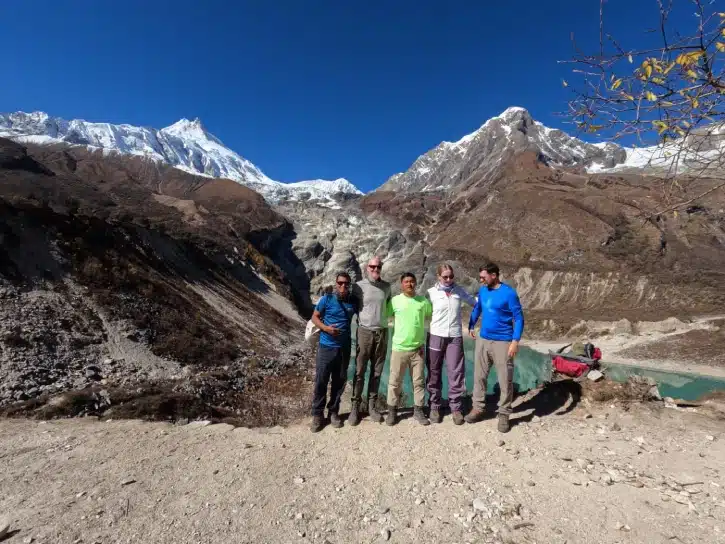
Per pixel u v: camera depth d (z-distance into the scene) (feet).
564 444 15.33
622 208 279.69
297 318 127.54
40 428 21.56
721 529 10.11
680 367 114.21
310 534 10.78
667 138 8.27
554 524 10.71
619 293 202.18
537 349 138.00
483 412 17.93
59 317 47.57
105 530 11.14
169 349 54.49
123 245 74.79
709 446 14.79
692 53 7.50
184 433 18.89
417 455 14.96
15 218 55.62
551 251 259.39
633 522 10.62
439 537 10.43
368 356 18.37
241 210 245.04
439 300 18.19
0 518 11.98
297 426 19.08
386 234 257.34
